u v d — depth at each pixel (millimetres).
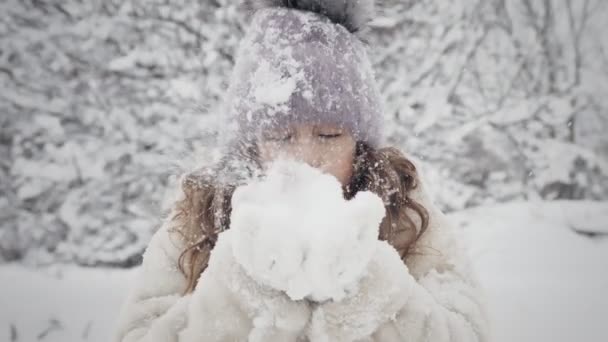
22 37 4648
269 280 801
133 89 4727
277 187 888
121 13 4812
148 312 1103
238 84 1260
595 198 5512
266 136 1183
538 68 6625
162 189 4543
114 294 2979
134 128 4617
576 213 3979
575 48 6949
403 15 5262
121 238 4426
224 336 864
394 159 1326
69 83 4688
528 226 3693
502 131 5539
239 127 1247
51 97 4668
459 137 5223
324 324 861
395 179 1278
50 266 4062
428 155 5199
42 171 4453
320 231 779
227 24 4812
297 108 1169
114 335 1112
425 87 5297
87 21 4758
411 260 1230
